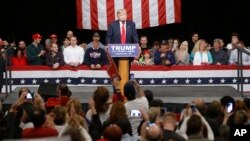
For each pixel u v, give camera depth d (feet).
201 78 83.82
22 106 52.16
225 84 83.82
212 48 85.51
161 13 88.38
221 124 52.47
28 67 83.61
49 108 63.16
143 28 92.32
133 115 54.39
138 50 66.74
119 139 44.78
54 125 48.83
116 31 70.44
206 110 52.60
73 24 99.91
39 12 99.30
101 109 54.34
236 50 84.48
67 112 50.78
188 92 78.33
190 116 46.57
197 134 44.16
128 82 56.13
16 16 99.04
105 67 83.25
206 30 99.86
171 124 45.55
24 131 45.98
